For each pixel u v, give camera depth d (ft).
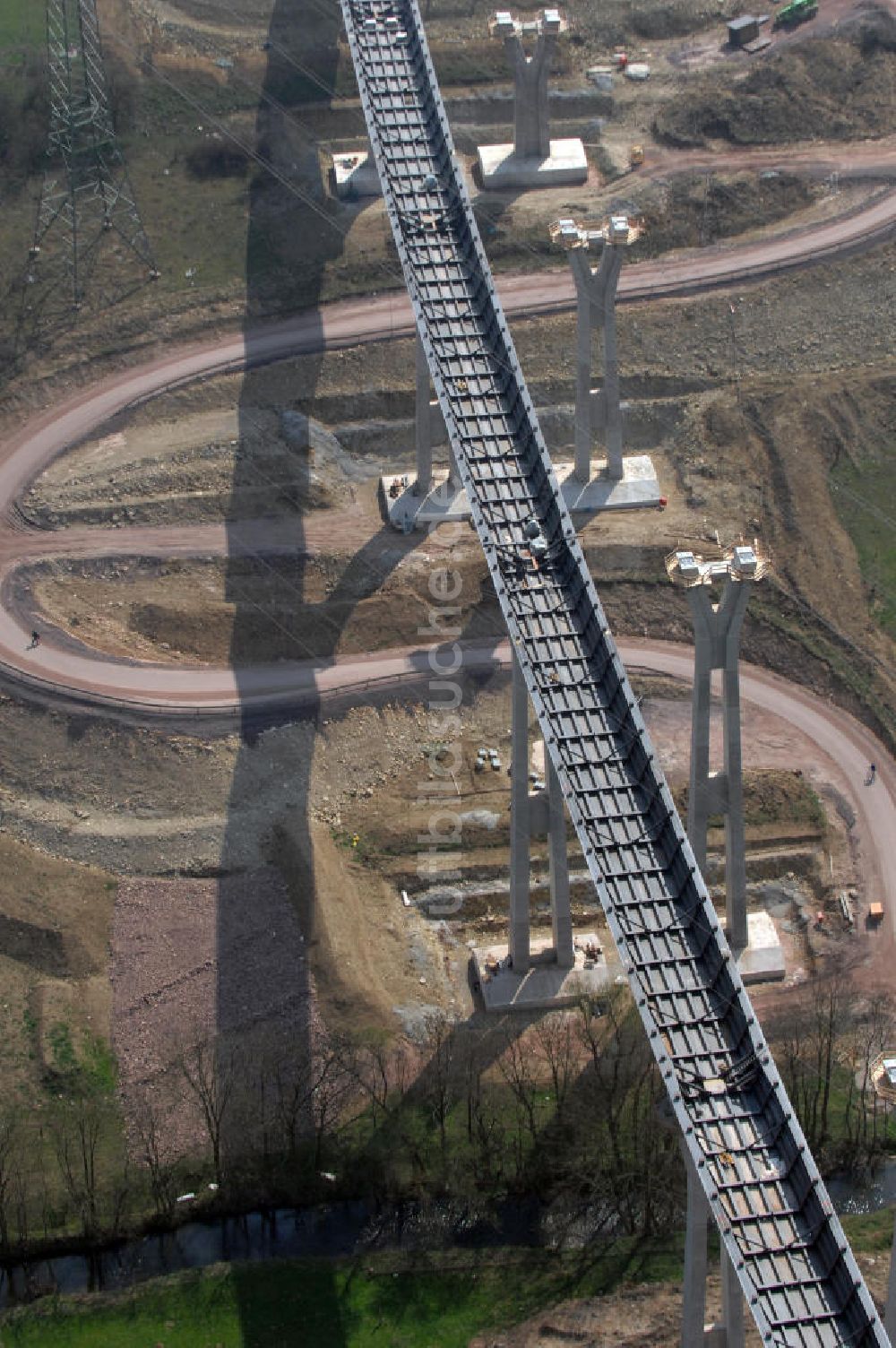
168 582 652.07
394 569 651.66
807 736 616.39
